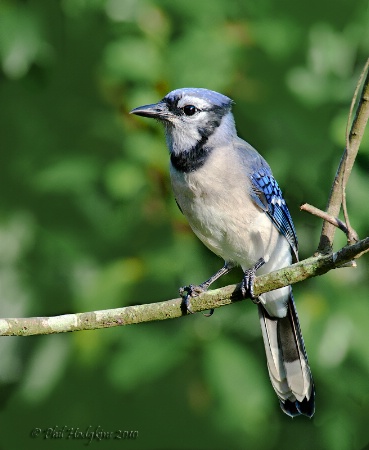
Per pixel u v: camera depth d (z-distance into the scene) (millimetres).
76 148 13133
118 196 12461
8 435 13031
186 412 12797
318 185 12648
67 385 12859
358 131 9539
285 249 11641
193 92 11383
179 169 11273
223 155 11242
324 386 12344
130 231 12797
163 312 9953
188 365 12602
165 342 12320
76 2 12719
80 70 13180
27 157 13141
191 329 12453
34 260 12992
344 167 9570
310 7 12719
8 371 13008
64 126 13234
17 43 12758
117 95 13109
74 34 13070
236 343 12398
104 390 12836
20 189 13133
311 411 10961
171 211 12539
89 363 12391
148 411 12875
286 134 12625
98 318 9836
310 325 12047
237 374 12117
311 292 12281
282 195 11773
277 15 12797
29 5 12906
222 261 12734
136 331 12453
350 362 12211
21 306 12820
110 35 13031
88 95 13203
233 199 11156
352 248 9359
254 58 12781
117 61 12469
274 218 11508
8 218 13008
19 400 12906
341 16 12695
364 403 12375
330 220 9461
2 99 13266
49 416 12961
